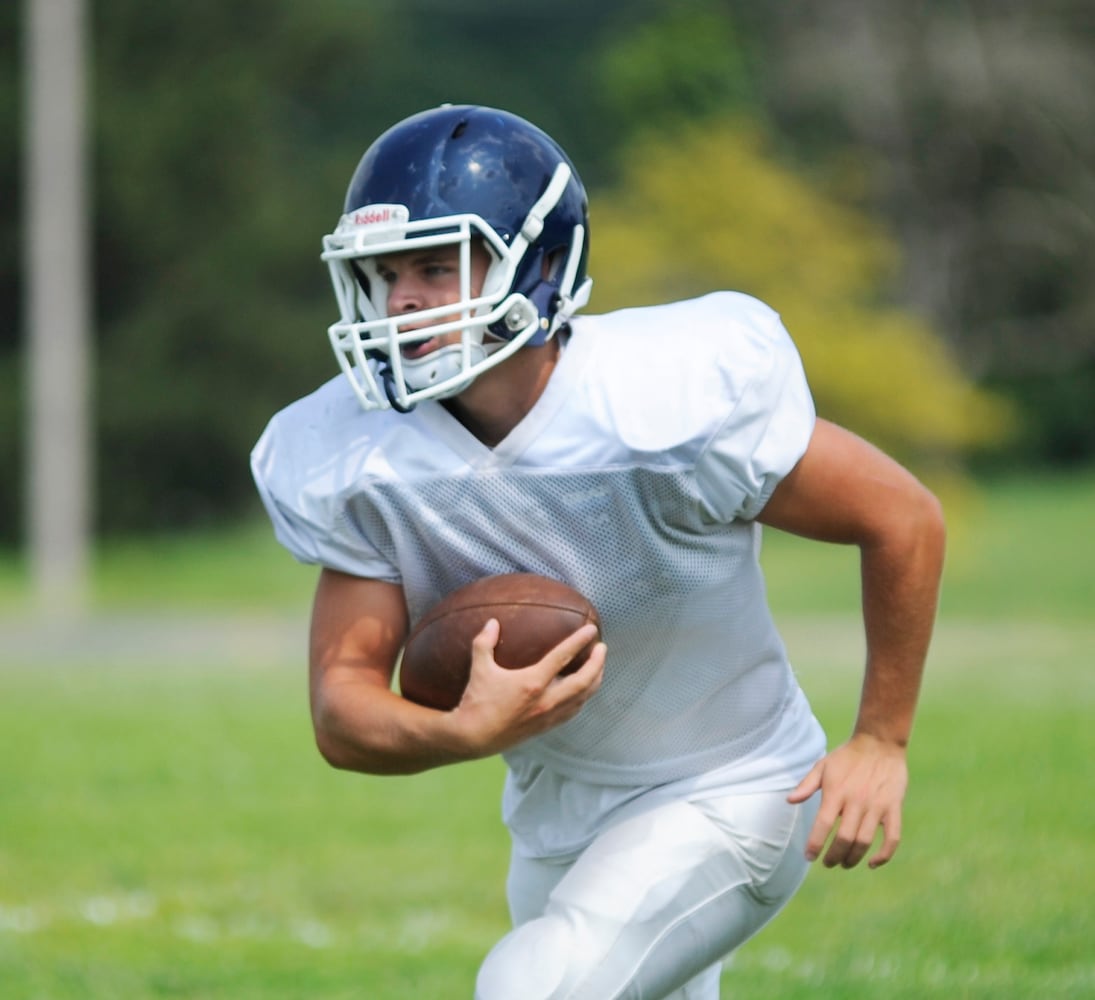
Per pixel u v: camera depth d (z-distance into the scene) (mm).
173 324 95312
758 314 10898
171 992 16703
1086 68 107938
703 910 11195
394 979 17016
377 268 10648
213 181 97188
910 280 106375
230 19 100625
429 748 10203
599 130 127625
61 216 69812
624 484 10547
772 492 10883
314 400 11352
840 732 31797
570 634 10344
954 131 107375
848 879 20875
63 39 69688
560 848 11969
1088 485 107312
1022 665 44688
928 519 11008
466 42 136750
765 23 108562
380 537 10914
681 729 11578
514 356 10703
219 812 26531
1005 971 16750
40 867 22969
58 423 69938
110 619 60844
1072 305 111500
